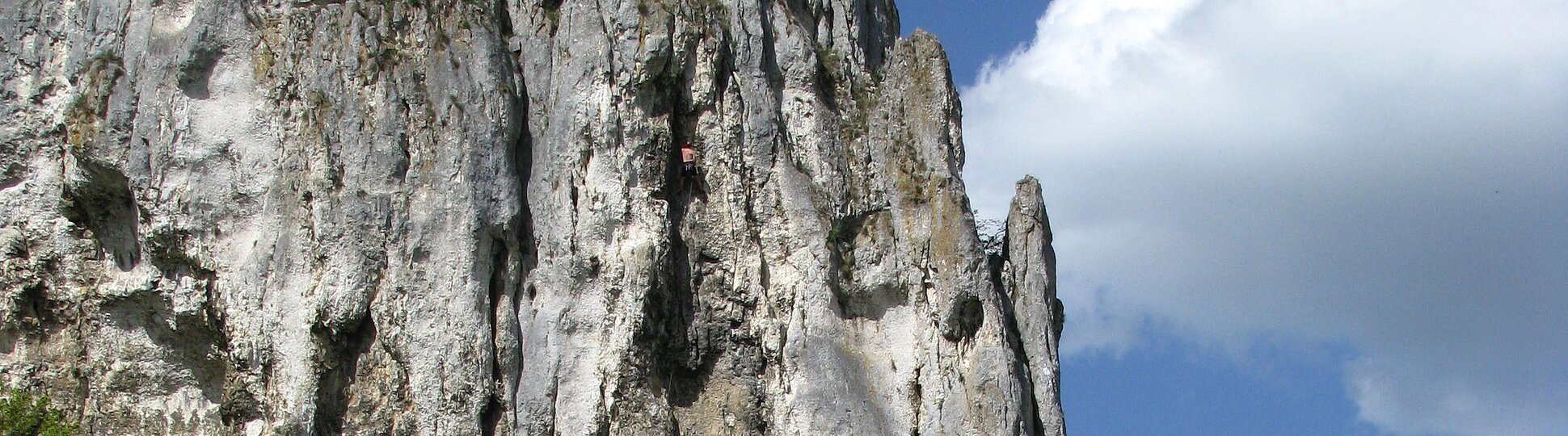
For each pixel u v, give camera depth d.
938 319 53.56
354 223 51.41
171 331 52.59
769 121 54.56
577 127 53.19
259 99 52.69
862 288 53.78
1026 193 55.59
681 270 53.31
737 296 53.38
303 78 52.56
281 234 51.66
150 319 52.81
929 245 54.06
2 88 54.00
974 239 54.03
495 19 54.12
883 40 59.09
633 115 53.41
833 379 52.91
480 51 53.12
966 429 52.66
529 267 52.38
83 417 52.81
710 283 53.41
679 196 53.88
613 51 53.75
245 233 52.00
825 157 54.88
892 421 52.97
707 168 54.00
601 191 52.72
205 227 51.94
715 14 55.12
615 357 51.78
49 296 53.25
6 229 53.41
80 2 54.25
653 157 53.31
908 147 55.22
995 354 53.09
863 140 55.44
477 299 51.41
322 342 50.91
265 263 51.53
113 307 52.94
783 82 55.56
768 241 53.91
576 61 53.75
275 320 51.16
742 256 53.69
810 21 57.03
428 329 51.06
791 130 55.09
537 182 52.88
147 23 53.31
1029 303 54.53
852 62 56.84
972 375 53.03
